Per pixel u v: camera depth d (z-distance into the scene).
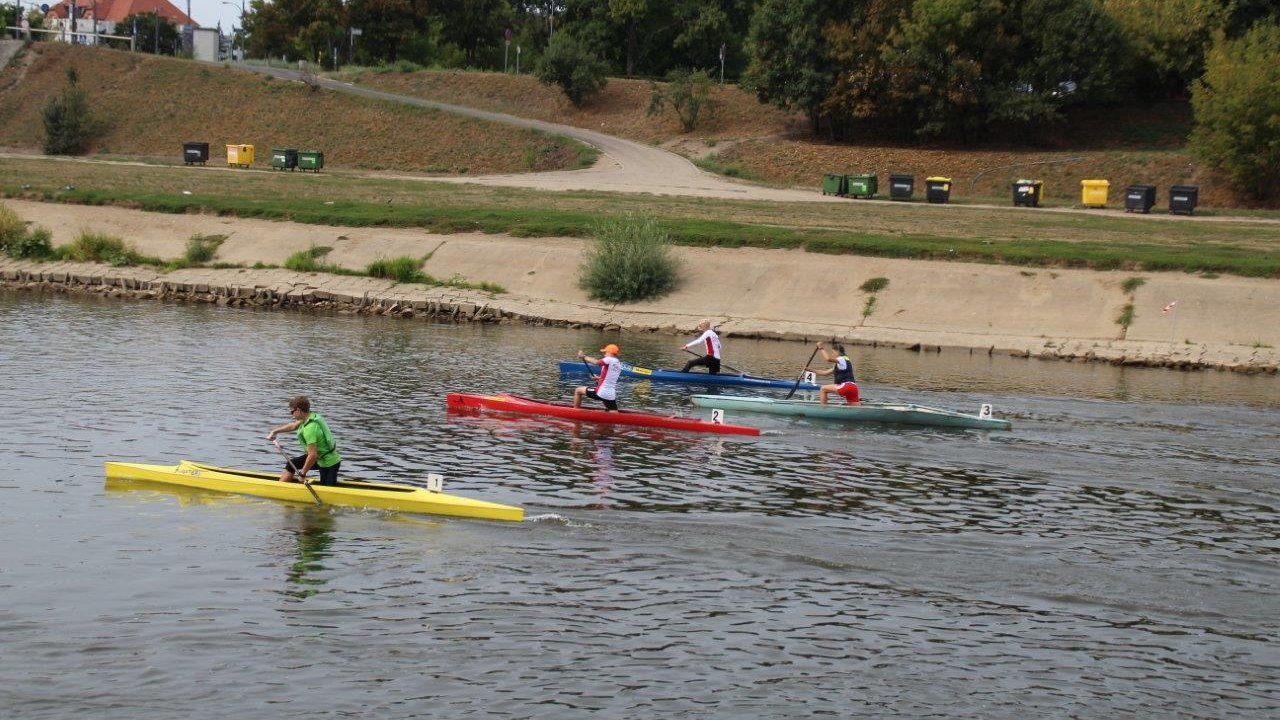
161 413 25.78
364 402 27.97
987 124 84.50
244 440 23.80
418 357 34.59
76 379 29.02
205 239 52.50
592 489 21.14
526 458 23.27
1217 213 63.44
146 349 33.75
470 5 124.19
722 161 85.00
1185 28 80.62
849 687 13.77
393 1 120.25
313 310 44.09
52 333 35.94
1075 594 16.61
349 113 97.81
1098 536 19.08
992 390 32.03
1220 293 40.66
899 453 24.48
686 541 18.33
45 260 50.16
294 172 78.12
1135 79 84.81
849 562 17.62
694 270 46.19
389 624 15.05
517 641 14.67
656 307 44.22
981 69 82.19
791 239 48.09
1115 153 76.62
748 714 13.08
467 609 15.57
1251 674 14.34
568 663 14.14
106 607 15.30
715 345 32.91
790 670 14.14
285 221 53.84
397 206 57.12
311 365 32.47
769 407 28.42
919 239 48.78
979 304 42.34
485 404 27.58
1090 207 65.44
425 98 106.56
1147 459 24.16
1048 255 44.69
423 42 125.88
